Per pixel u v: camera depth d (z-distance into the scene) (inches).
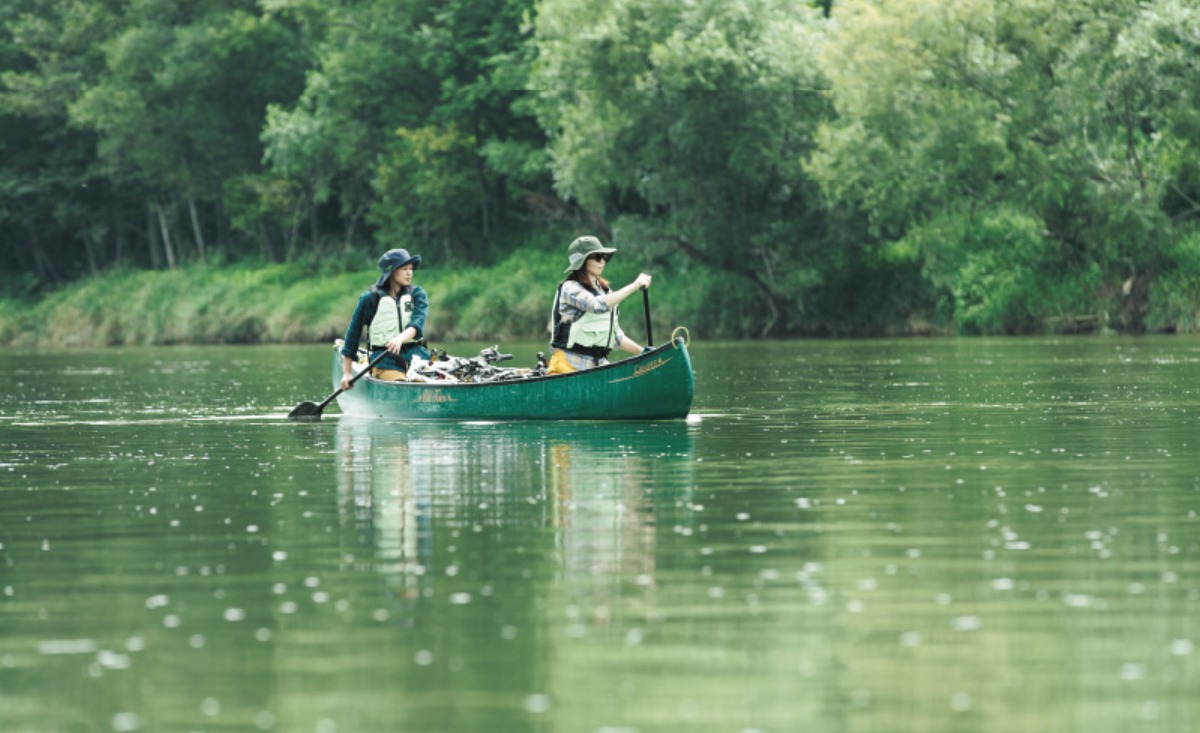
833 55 2534.5
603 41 2810.0
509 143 3476.9
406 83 3764.8
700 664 379.2
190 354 2573.8
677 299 2942.9
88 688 366.0
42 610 446.0
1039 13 2442.2
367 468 776.9
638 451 833.5
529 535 558.3
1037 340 2281.0
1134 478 696.4
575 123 2913.4
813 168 2576.3
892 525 569.3
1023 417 1009.5
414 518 602.5
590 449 848.9
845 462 771.4
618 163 2859.3
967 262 2647.6
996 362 1679.4
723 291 2903.5
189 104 4109.3
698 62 2696.9
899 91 2474.2
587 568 494.3
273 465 800.3
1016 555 507.5
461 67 3703.3
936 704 345.7
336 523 593.9
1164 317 2465.6
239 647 401.1
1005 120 2418.8
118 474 767.1
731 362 1786.4
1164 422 961.5
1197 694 350.6
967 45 2450.8
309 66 4109.3
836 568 489.1
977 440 870.4
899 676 367.2
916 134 2482.8
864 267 2837.1
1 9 4375.0
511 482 706.8
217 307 3499.0
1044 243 2625.5
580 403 1011.9
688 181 2851.9
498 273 3366.1
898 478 704.4
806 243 2874.0
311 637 410.0
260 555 526.6
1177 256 2484.0
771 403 1151.6
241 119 4195.4
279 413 1160.8
